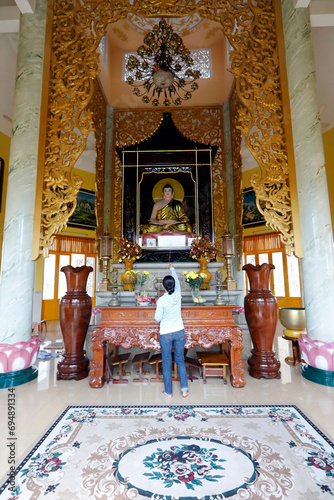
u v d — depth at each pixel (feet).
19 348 10.73
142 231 19.30
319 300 11.15
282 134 12.52
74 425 7.62
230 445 6.61
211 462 5.96
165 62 16.67
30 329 11.60
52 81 12.82
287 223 11.95
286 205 12.06
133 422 7.79
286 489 5.15
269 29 13.23
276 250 32.99
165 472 5.64
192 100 22.54
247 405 8.85
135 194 19.74
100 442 6.78
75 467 5.82
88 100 12.79
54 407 8.79
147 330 10.90
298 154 12.07
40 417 8.11
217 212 21.53
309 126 11.98
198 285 12.95
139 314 11.12
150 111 22.74
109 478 5.49
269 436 6.99
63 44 13.03
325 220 11.46
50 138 12.42
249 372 11.92
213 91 22.43
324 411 8.37
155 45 15.34
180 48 15.71
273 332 11.73
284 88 12.55
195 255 16.29
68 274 12.25
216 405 8.87
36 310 26.45
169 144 19.97
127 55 23.44
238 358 10.64
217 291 11.84
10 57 16.31
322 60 16.90
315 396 9.52
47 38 12.90
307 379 11.16
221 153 22.06
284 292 32.76
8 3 13.42
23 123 12.14
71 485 5.29
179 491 5.11
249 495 5.00
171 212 19.42
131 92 22.72
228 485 5.25
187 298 15.17
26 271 11.52
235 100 20.68
